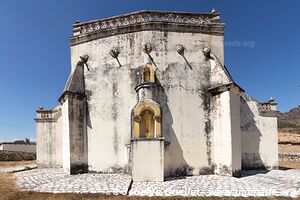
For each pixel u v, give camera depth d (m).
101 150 15.22
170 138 14.28
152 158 12.34
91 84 15.95
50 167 18.75
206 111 14.77
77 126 15.26
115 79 15.55
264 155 16.94
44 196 9.79
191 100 14.79
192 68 15.11
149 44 14.93
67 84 16.23
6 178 14.16
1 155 29.12
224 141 13.78
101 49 16.06
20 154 31.03
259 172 15.32
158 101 14.49
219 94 14.32
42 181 12.64
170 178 13.09
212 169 14.34
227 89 13.83
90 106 15.77
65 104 15.90
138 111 13.33
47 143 18.97
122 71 15.48
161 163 12.30
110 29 15.90
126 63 15.45
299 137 32.22
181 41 15.30
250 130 17.09
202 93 14.94
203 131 14.59
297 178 12.80
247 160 16.78
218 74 14.68
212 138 14.56
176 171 14.02
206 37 15.58
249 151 16.88
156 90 14.57
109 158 15.05
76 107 15.35
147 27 15.26
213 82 14.98
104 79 15.77
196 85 14.97
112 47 15.83
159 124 13.21
